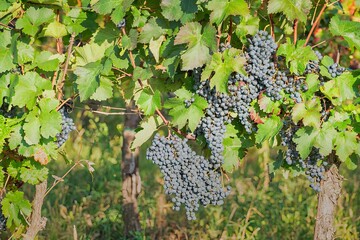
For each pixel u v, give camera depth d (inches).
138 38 237.3
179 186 243.3
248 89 230.8
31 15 240.1
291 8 223.5
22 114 253.8
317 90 232.4
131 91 254.4
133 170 368.2
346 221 382.6
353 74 233.1
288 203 417.7
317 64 233.1
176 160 240.7
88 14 248.5
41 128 236.7
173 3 222.1
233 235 365.4
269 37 228.4
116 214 396.8
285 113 238.1
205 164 242.5
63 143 258.8
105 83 246.7
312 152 244.1
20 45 241.4
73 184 458.9
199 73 231.1
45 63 242.1
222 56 223.8
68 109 257.6
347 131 235.5
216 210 399.9
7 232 343.9
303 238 373.4
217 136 236.5
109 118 500.7
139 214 391.9
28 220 265.1
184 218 396.8
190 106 233.5
